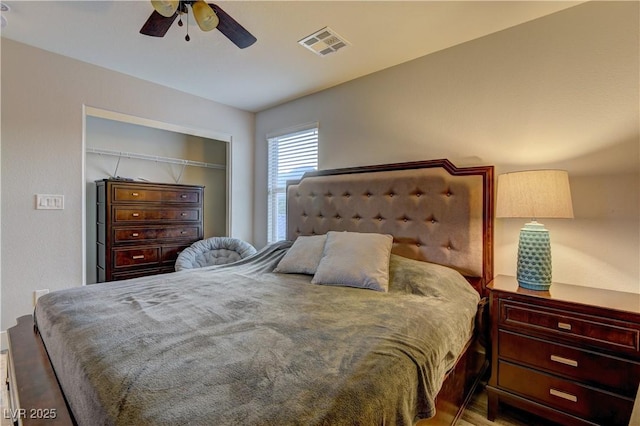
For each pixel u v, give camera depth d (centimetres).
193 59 261
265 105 374
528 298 163
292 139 362
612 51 181
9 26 215
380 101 280
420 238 240
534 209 172
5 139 232
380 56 254
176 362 98
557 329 155
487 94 224
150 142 387
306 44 237
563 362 153
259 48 243
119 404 78
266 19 205
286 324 133
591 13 186
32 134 243
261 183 397
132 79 295
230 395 81
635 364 135
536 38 205
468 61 232
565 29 195
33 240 245
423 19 205
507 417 174
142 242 319
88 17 205
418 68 257
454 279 203
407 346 116
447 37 226
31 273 244
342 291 191
